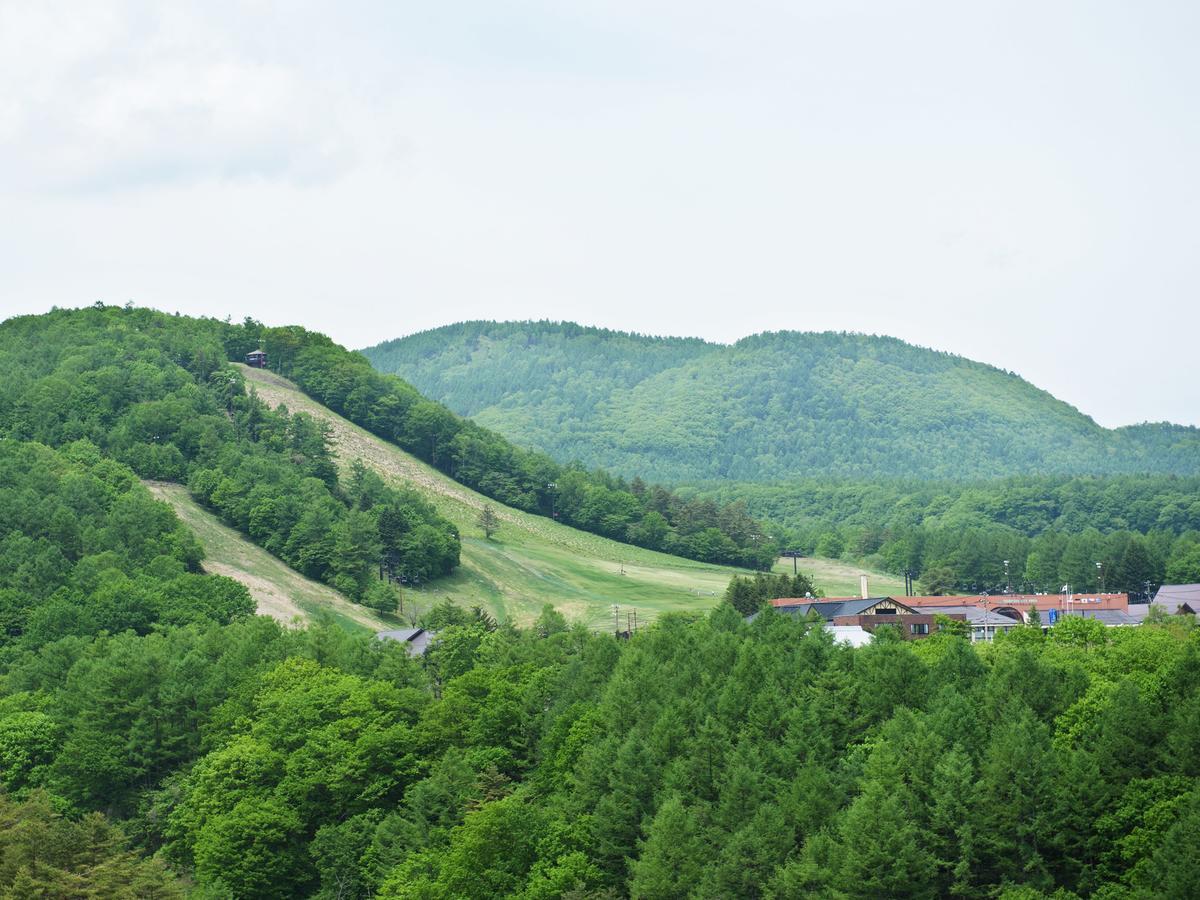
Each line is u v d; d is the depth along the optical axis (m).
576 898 125.06
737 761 135.75
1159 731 127.06
